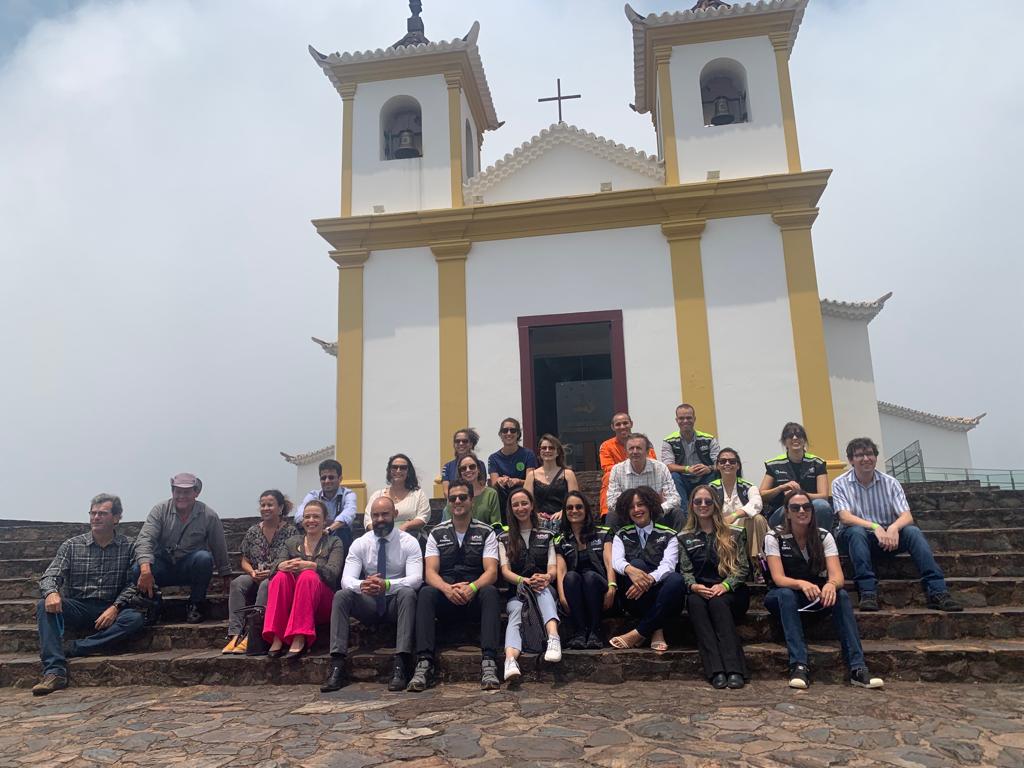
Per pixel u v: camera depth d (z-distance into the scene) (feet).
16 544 28.81
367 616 19.29
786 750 12.84
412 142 40.06
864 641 18.69
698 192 35.32
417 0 45.11
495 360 35.70
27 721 16.22
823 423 33.01
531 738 13.76
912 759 12.38
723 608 17.65
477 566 19.44
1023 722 14.19
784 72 37.35
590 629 18.98
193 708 16.87
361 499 34.99
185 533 22.85
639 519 19.49
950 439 59.62
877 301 42.19
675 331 34.83
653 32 38.24
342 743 13.88
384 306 36.88
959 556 21.59
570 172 37.70
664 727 14.16
